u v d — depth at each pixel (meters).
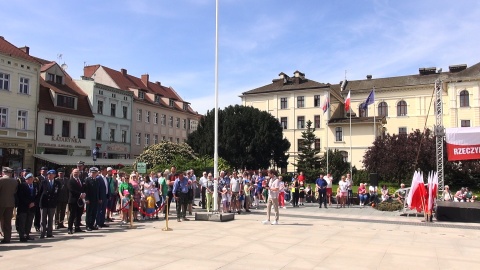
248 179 21.81
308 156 46.56
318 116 58.84
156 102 57.94
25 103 37.47
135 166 36.38
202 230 13.03
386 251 9.92
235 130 48.84
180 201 15.50
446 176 38.97
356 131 56.22
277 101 62.12
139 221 15.46
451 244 11.20
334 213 20.05
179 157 35.50
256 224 14.80
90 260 8.43
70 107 42.81
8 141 35.47
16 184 10.64
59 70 43.34
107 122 47.69
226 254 9.20
